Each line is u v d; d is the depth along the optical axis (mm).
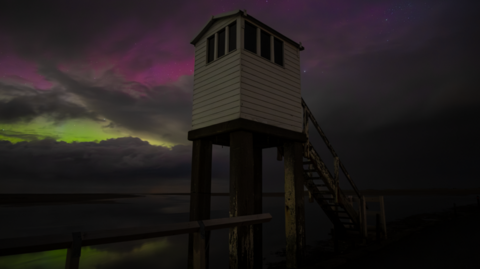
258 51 7453
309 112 9250
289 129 7910
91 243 2160
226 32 7566
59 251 12375
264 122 7184
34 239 1891
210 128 7262
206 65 7969
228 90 7066
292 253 7270
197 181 7523
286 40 8375
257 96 7141
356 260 6406
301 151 8109
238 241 6156
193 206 7484
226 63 7277
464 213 18500
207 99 7688
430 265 5668
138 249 12500
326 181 9477
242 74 6867
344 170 10180
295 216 7414
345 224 10922
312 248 10719
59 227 19328
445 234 9352
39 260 10641
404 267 5613
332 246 11008
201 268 2789
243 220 3412
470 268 5367
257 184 9477
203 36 8359
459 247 7172
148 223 21844
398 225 16109
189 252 7488
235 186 6410
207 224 2959
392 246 7914
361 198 9859
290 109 8070
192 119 8094
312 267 5844
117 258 10672
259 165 9625
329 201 10391
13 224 20859
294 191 7602
